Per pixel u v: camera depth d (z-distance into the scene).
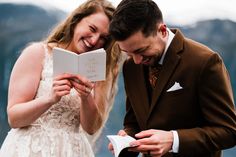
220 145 2.85
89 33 3.28
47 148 3.24
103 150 7.31
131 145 2.74
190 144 2.81
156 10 2.86
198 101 2.90
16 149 3.24
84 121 3.37
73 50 3.40
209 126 2.89
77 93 3.38
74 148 3.34
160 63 2.97
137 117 3.13
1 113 8.66
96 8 3.32
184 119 2.93
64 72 3.08
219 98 2.83
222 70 2.87
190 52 2.92
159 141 2.75
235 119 2.86
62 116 3.32
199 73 2.85
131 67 3.15
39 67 3.30
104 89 3.60
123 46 2.83
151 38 2.81
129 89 3.17
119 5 2.87
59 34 3.42
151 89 3.07
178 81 2.90
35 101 3.16
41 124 3.27
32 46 3.35
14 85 3.27
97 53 3.03
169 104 2.93
